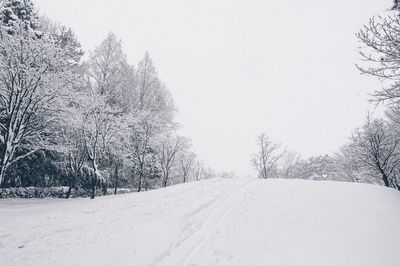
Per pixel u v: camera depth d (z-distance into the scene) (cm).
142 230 1091
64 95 2069
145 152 3031
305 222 1045
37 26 2708
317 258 782
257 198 1442
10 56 1791
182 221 1191
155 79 3884
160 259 855
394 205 1157
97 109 2366
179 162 3728
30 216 1353
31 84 1830
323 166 4672
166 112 3894
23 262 854
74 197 2448
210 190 1764
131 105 3475
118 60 3322
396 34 1036
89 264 838
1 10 2344
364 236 888
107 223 1204
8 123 1759
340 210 1135
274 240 925
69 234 1077
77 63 2848
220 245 940
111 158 2889
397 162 2422
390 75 1080
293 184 1673
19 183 2323
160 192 1819
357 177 2948
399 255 764
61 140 2386
